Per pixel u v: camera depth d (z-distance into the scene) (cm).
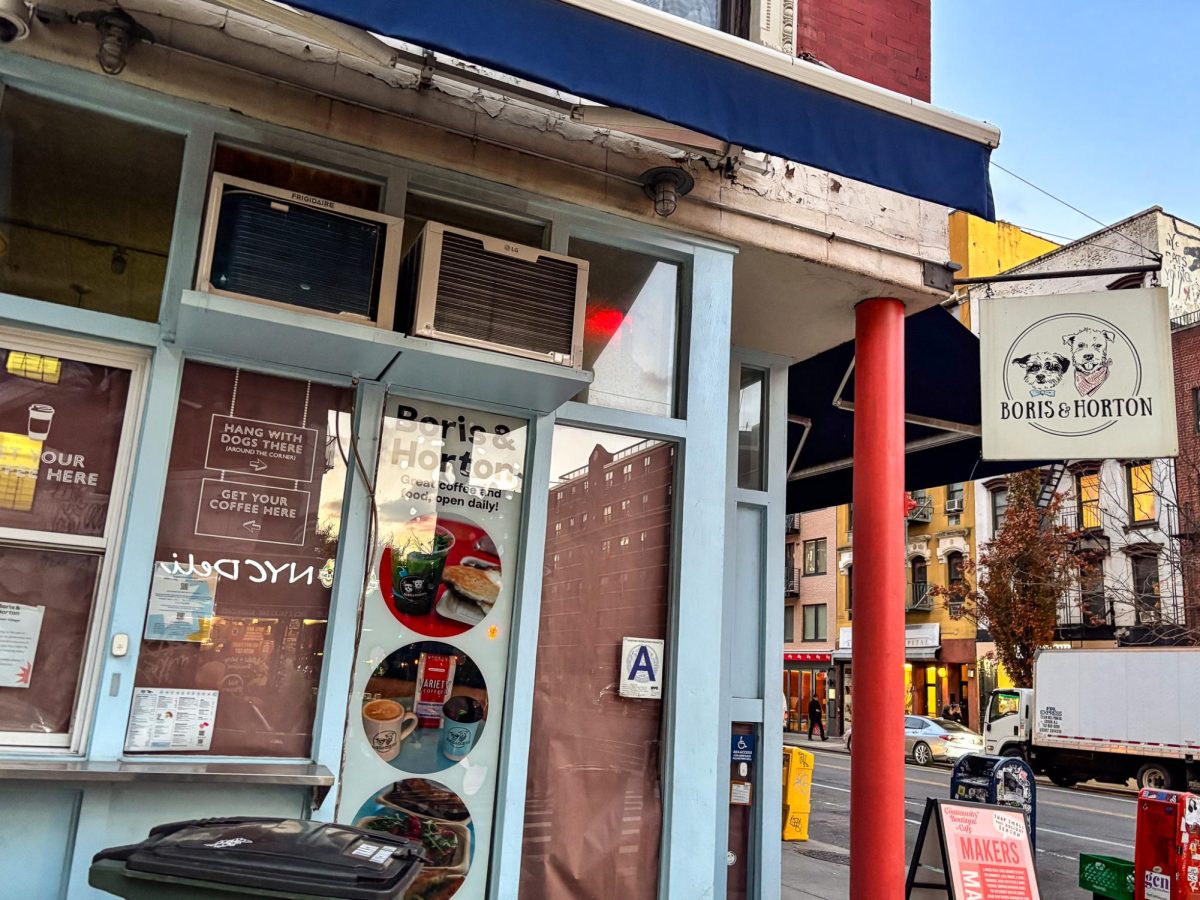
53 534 320
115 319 332
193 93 348
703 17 466
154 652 325
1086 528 2570
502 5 296
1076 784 1966
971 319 2722
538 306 371
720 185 450
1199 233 2486
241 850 229
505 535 398
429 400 390
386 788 359
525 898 380
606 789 401
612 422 424
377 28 277
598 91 304
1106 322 512
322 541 358
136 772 291
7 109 338
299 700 346
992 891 500
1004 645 2517
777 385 621
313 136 370
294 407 361
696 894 400
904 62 514
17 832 297
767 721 576
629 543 424
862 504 493
